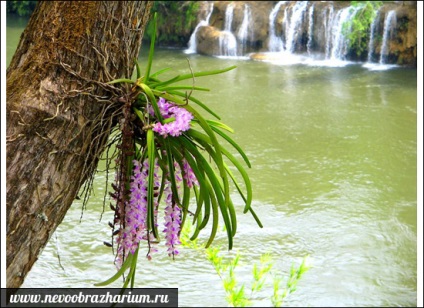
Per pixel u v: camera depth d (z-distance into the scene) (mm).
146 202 1143
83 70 1108
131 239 1128
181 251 3621
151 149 1070
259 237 3818
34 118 1047
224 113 5832
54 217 1082
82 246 3672
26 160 1037
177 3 8812
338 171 4734
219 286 3297
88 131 1102
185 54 8289
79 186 1116
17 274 1056
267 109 5961
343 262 3605
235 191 4414
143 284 3307
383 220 4074
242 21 8367
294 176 4645
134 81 1148
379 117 5789
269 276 3398
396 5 7750
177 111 1125
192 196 3967
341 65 7723
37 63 1099
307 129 5484
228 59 8078
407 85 6785
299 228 3961
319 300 3215
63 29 1129
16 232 1032
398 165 4840
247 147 5105
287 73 7305
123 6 1181
